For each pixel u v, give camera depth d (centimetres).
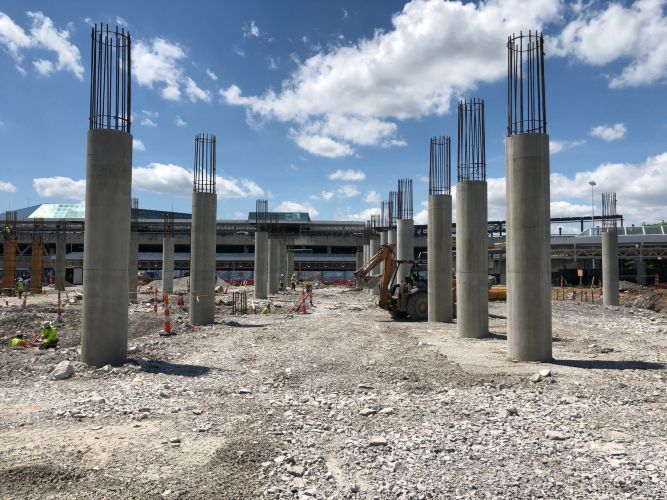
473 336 1853
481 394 1006
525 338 1365
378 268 5062
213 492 556
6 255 4716
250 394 1007
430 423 813
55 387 1041
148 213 10931
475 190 1870
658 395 995
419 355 1466
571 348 1603
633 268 6788
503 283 6638
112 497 543
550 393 1012
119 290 1265
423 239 7838
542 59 1395
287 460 645
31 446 687
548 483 584
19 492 552
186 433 754
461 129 1898
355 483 584
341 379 1145
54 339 1606
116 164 1262
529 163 1362
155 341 1689
